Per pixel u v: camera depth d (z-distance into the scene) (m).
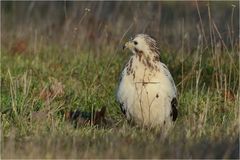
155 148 10.85
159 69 12.70
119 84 12.91
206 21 19.86
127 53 17.41
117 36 18.86
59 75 16.00
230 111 13.41
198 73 14.48
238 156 10.52
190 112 13.40
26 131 12.08
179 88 15.23
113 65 16.66
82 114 13.48
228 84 15.12
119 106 13.50
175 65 16.03
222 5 21.42
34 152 10.70
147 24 17.50
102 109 13.23
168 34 18.56
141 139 11.40
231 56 15.03
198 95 14.56
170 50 17.28
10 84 14.28
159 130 12.25
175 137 11.48
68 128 12.18
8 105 13.48
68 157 10.51
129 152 10.69
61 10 23.09
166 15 19.97
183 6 21.38
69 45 19.12
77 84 15.38
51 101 13.72
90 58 17.38
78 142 11.16
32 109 13.08
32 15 23.42
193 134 11.69
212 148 10.80
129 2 19.91
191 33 18.83
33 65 16.80
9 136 11.55
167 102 12.69
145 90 12.56
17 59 17.50
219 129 12.05
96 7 21.17
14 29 21.70
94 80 15.12
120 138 11.43
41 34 20.42
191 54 16.56
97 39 19.12
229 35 15.64
